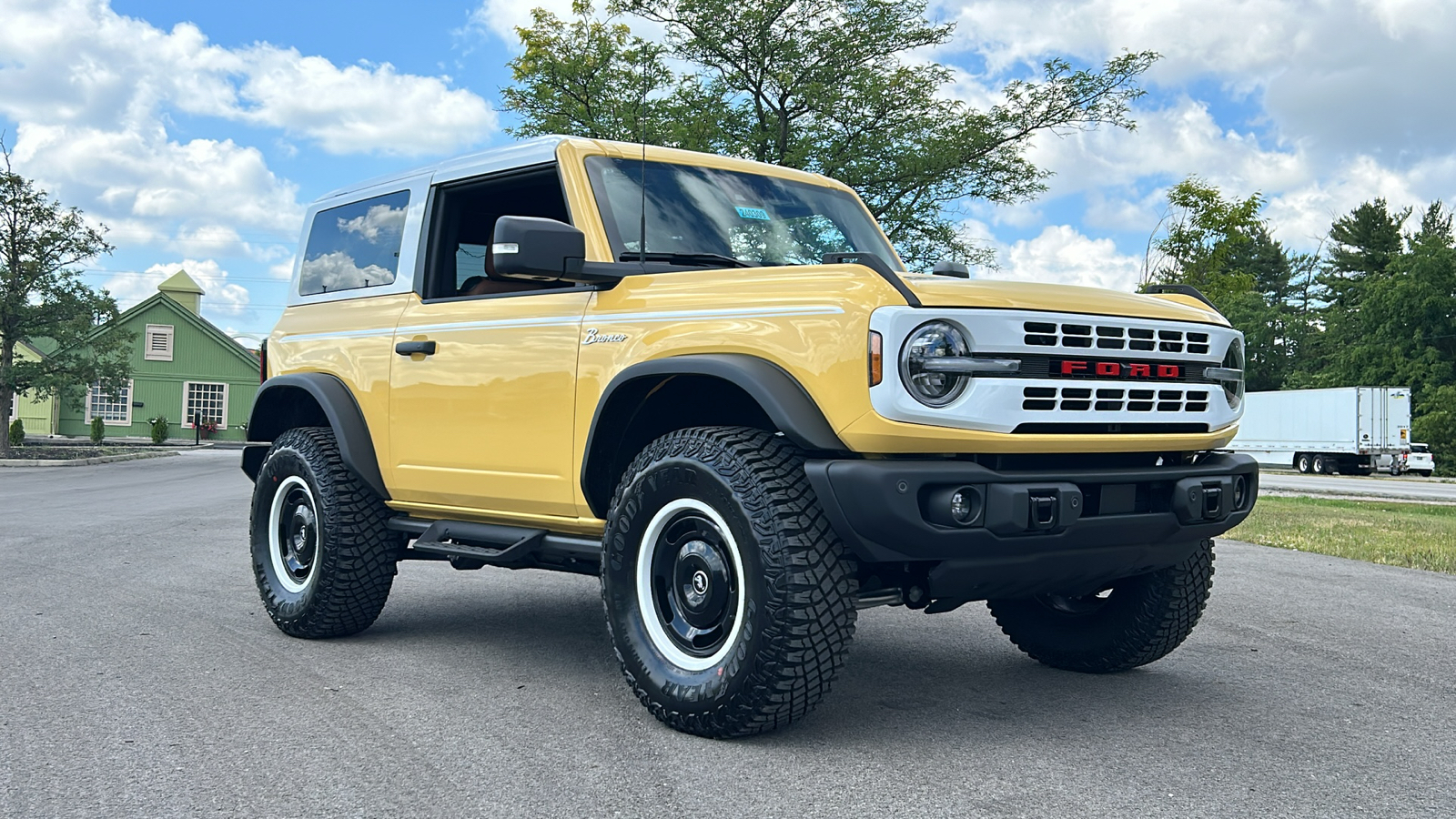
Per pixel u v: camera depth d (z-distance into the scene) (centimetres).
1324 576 773
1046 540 338
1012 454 346
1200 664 479
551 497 417
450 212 499
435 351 468
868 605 353
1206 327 380
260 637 524
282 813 287
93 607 602
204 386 5219
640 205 431
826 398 333
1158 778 316
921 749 343
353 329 518
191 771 321
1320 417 3900
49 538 968
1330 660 490
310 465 509
